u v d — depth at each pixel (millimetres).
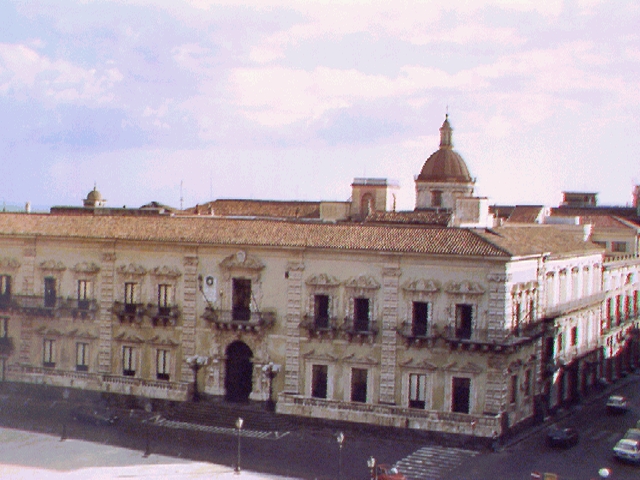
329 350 68875
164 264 74188
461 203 90688
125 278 75500
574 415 76938
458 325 65625
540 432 69500
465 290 65062
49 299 78375
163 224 76000
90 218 79312
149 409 72688
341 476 56531
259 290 71062
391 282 67188
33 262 78750
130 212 98125
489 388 64375
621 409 77625
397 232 69062
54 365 78000
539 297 71125
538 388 71875
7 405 74562
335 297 68875
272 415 68625
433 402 65938
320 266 69312
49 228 78625
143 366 74688
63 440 64312
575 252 78750
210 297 72625
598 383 88875
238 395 72438
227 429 68000
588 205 140875
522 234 74625
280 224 73000
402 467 58688
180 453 61312
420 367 66062
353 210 104250
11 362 79188
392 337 67062
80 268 76688
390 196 105188
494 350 63656
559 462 60906
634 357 103938
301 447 63250
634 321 102938
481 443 63250
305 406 68062
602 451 64500
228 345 72250
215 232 73250
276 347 70500
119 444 63500
